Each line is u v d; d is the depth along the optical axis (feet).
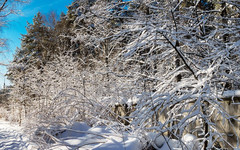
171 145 12.14
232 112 10.98
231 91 11.15
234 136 10.76
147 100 12.27
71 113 22.00
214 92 11.12
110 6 15.66
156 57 13.17
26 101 42.22
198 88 10.65
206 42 11.96
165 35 10.78
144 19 12.64
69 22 59.72
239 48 11.12
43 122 17.53
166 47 13.16
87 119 20.35
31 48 74.54
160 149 12.05
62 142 14.66
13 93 47.96
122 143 11.84
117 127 14.25
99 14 15.62
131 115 12.53
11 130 32.96
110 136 13.62
